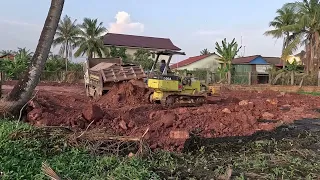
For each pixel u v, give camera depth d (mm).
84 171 5723
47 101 12039
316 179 6078
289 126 11008
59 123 8703
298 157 7473
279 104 17000
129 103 13969
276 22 41469
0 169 5164
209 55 60250
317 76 31125
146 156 6926
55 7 9555
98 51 52188
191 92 14141
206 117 10047
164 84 13367
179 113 10703
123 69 15273
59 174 5367
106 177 5438
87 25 51625
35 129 7309
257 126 10258
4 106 9234
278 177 6137
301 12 34000
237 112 11367
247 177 6090
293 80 32156
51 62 38062
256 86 30547
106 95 14812
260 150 8094
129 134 8195
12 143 6535
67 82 34062
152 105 13391
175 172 6242
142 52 50469
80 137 7098
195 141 8258
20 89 9438
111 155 6547
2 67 31953
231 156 7535
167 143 7930
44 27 9609
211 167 6648
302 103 18000
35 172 5367
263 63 48906
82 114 8891
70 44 56500
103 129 8086
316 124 11758
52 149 6672
